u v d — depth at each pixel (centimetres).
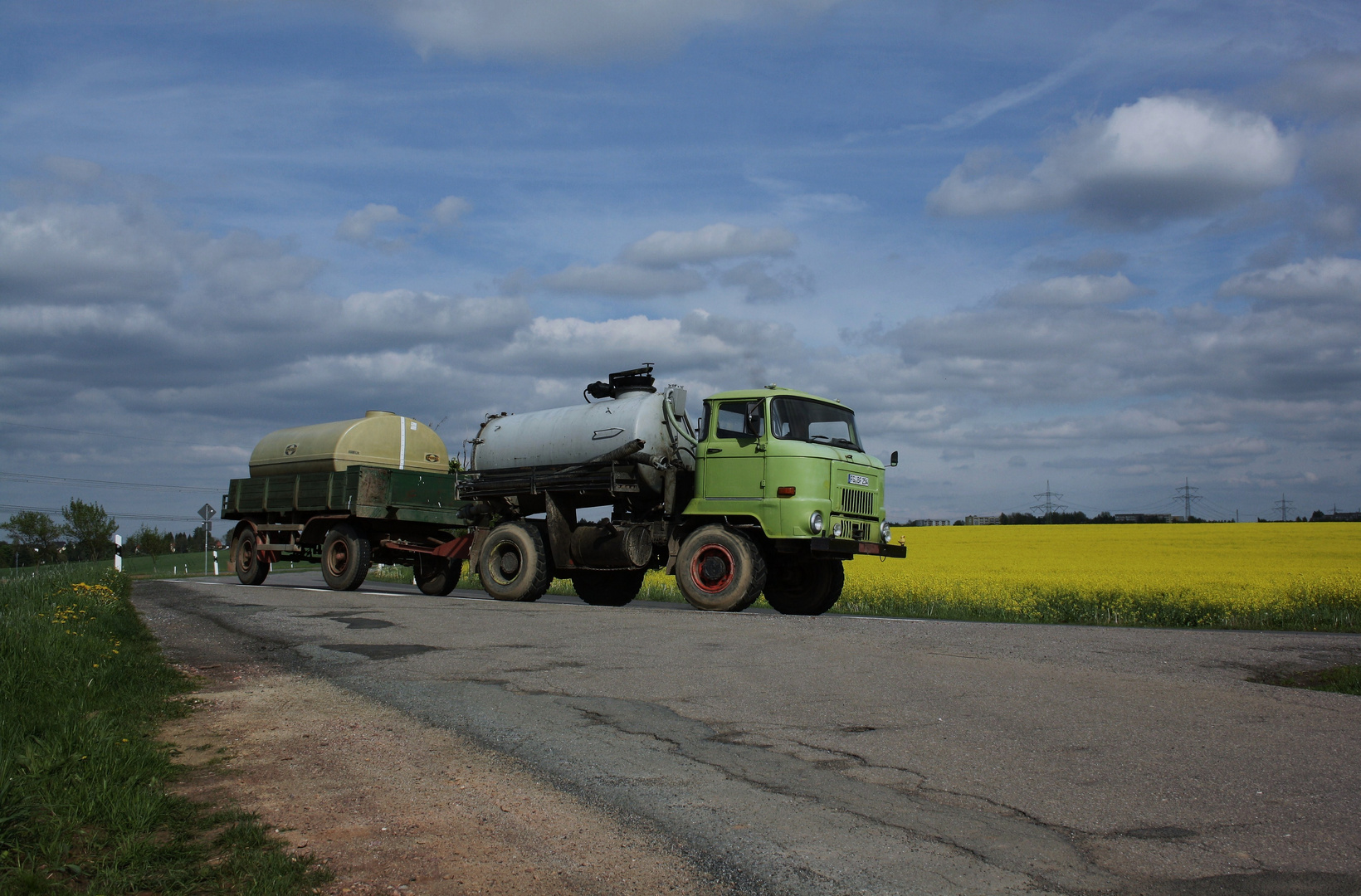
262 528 1881
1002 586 1706
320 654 809
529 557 1455
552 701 605
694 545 1269
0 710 511
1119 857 337
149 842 348
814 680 670
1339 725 532
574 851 347
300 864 330
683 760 468
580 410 1470
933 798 406
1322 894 304
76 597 1107
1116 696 611
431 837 363
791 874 323
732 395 1294
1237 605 1410
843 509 1251
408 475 1683
